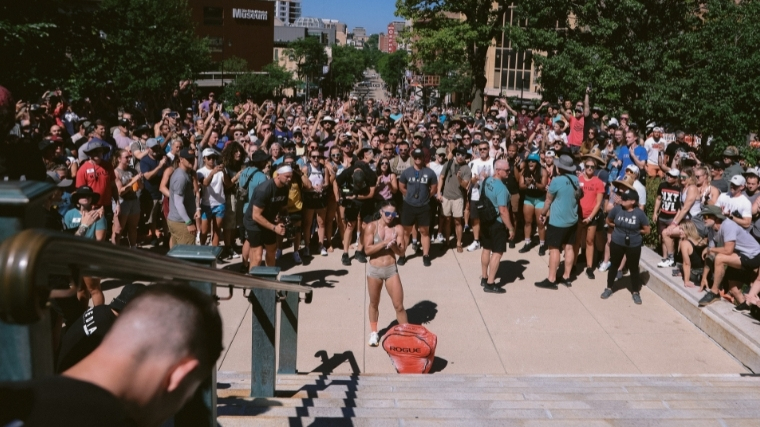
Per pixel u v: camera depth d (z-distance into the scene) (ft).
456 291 35.53
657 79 69.51
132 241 35.55
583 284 37.06
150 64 91.76
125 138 45.09
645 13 70.79
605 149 48.24
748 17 67.72
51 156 27.78
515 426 17.44
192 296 4.04
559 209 35.27
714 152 67.36
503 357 27.96
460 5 115.75
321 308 32.40
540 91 81.25
